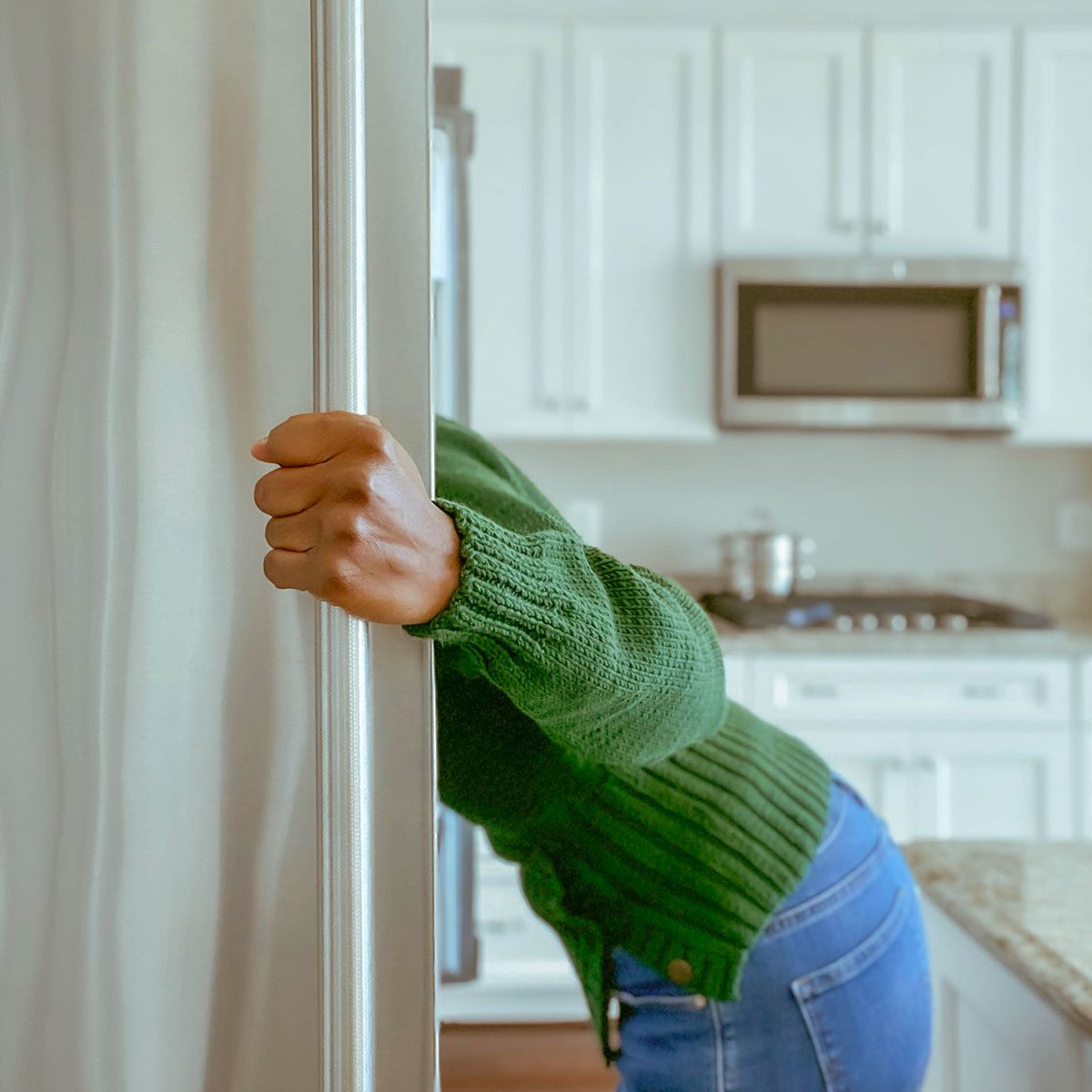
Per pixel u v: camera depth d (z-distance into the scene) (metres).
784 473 3.11
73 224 0.56
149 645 0.57
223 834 0.58
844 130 2.72
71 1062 0.58
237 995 0.58
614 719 0.70
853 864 1.03
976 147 2.73
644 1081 1.01
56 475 0.57
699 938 0.94
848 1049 0.99
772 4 2.70
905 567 3.12
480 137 2.70
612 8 2.69
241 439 0.57
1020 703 2.52
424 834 0.57
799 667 2.51
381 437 0.52
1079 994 0.80
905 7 2.71
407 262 0.57
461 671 0.75
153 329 0.56
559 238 2.71
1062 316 2.76
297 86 0.57
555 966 2.55
